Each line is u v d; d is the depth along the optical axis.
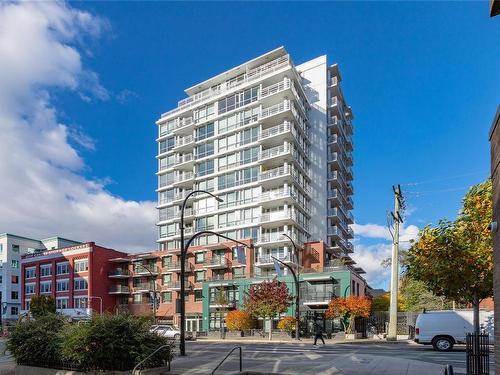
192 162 67.75
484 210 13.98
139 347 13.32
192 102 70.38
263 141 59.59
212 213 63.62
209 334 46.25
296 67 70.88
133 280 69.69
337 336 40.22
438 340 21.98
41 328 15.66
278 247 56.69
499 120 7.39
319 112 67.19
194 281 61.41
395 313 32.22
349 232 77.19
